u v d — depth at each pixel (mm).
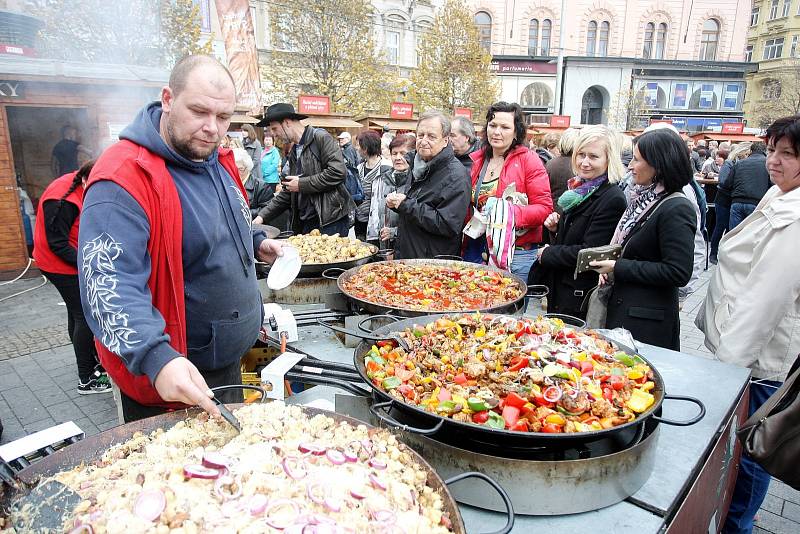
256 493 1032
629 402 1445
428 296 2482
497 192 3449
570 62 32594
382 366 1660
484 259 3473
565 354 1619
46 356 4340
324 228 4199
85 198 1376
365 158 7145
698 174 11008
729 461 1909
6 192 6332
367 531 957
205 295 1605
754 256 2133
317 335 2359
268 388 1696
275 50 17281
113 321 1243
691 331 5098
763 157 6465
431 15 26484
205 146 1483
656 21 34062
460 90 21344
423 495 1095
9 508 973
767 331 2074
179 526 934
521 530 1203
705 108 35062
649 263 2275
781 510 2727
